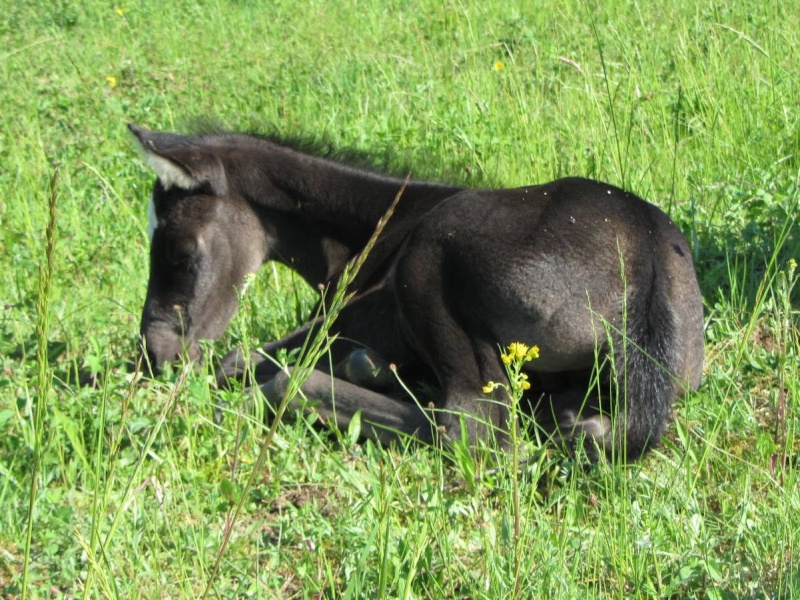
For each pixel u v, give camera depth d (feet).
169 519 15.72
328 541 15.49
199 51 51.72
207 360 19.99
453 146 32.22
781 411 17.16
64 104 41.47
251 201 21.59
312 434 18.60
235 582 14.83
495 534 14.75
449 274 18.19
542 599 13.46
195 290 21.18
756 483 16.35
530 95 37.11
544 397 19.01
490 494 16.71
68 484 16.84
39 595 14.29
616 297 17.61
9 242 29.43
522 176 29.84
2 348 20.49
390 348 20.07
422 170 22.29
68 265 28.14
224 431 18.07
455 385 18.30
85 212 31.83
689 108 32.71
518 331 17.88
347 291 20.92
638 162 29.50
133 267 27.91
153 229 21.45
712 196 26.76
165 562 14.90
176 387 13.30
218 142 22.00
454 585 14.30
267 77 45.88
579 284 17.60
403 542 14.28
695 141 31.07
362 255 11.50
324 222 21.49
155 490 15.76
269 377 20.54
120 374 19.38
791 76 34.68
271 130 23.30
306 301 24.44
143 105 41.14
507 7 51.11
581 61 38.88
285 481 17.01
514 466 12.47
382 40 49.88
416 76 41.93
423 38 49.16
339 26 53.57
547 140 31.30
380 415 18.63
